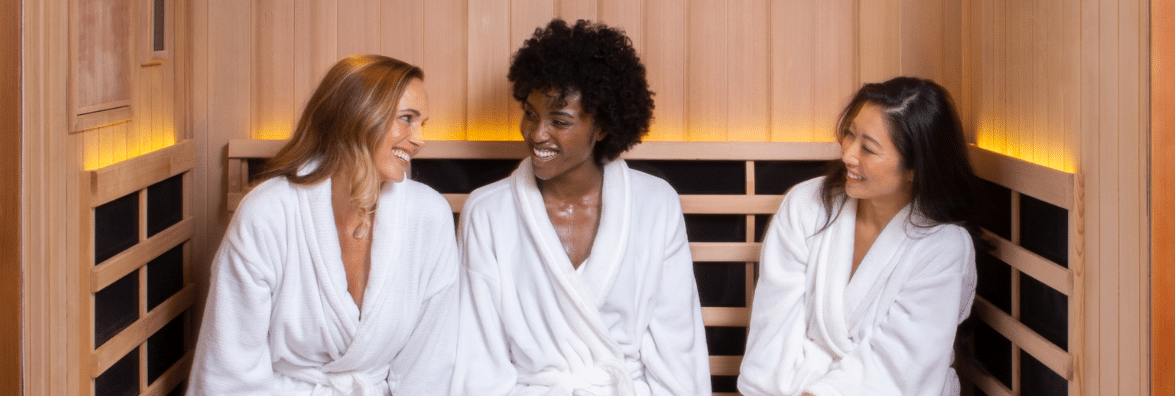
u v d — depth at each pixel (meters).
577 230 1.53
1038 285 1.48
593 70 1.40
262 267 1.36
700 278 1.80
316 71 1.75
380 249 1.38
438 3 1.74
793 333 1.53
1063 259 1.38
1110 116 1.26
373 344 1.39
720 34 1.76
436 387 1.47
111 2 1.42
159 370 1.65
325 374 1.42
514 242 1.52
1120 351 1.25
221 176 1.77
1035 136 1.49
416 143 1.38
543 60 1.40
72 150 1.32
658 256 1.53
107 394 1.45
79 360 1.36
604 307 1.49
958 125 1.48
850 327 1.48
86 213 1.34
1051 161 1.43
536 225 1.48
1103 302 1.29
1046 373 1.46
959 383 1.64
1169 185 1.19
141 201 1.54
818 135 1.77
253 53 1.75
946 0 1.76
